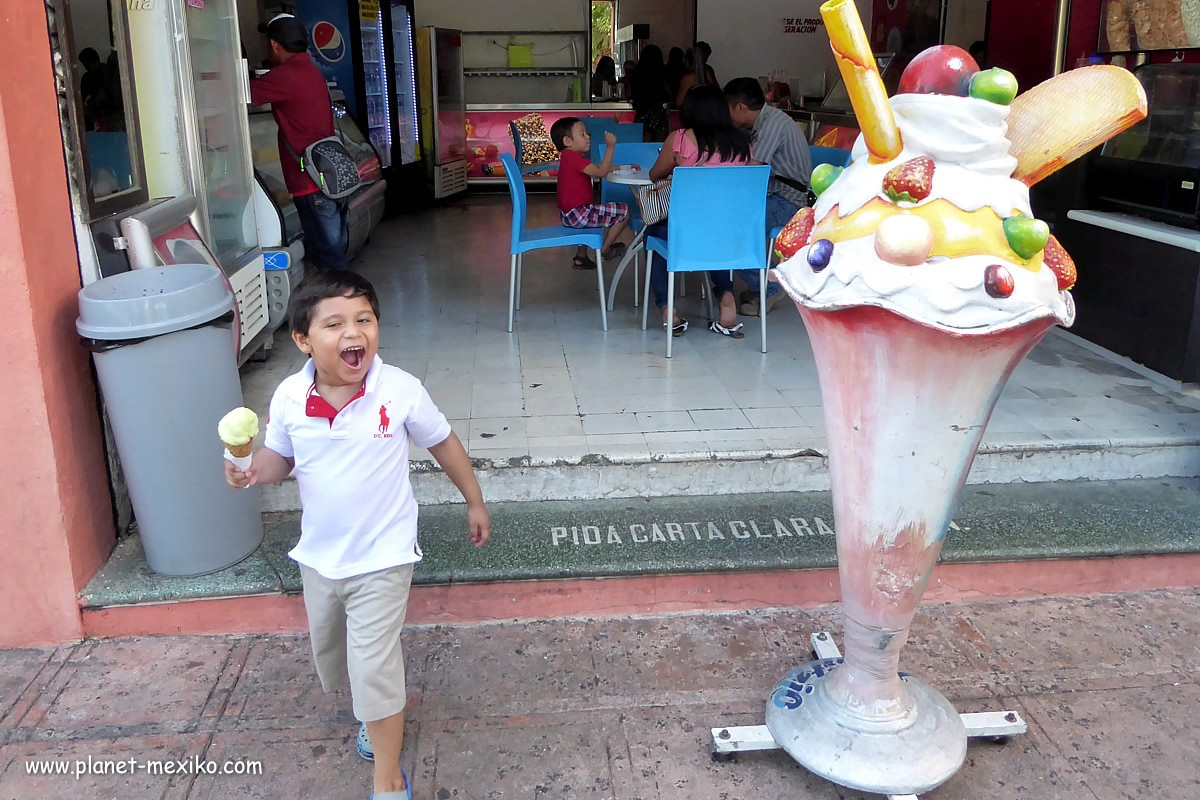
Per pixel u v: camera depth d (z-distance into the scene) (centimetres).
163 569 289
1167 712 255
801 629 293
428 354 468
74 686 264
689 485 340
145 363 264
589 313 547
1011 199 183
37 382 261
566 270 668
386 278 645
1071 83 190
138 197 326
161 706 256
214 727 249
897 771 216
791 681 246
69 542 276
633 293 595
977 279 176
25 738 244
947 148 180
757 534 313
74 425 279
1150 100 417
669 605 300
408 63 1002
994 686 266
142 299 261
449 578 289
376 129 961
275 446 211
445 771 233
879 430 196
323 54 876
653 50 946
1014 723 239
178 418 273
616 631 291
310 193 526
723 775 233
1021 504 334
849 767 218
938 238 178
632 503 336
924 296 177
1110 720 252
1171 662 277
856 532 210
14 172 247
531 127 1125
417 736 245
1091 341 461
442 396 403
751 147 538
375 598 211
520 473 332
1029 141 191
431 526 318
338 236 543
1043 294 183
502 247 761
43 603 279
